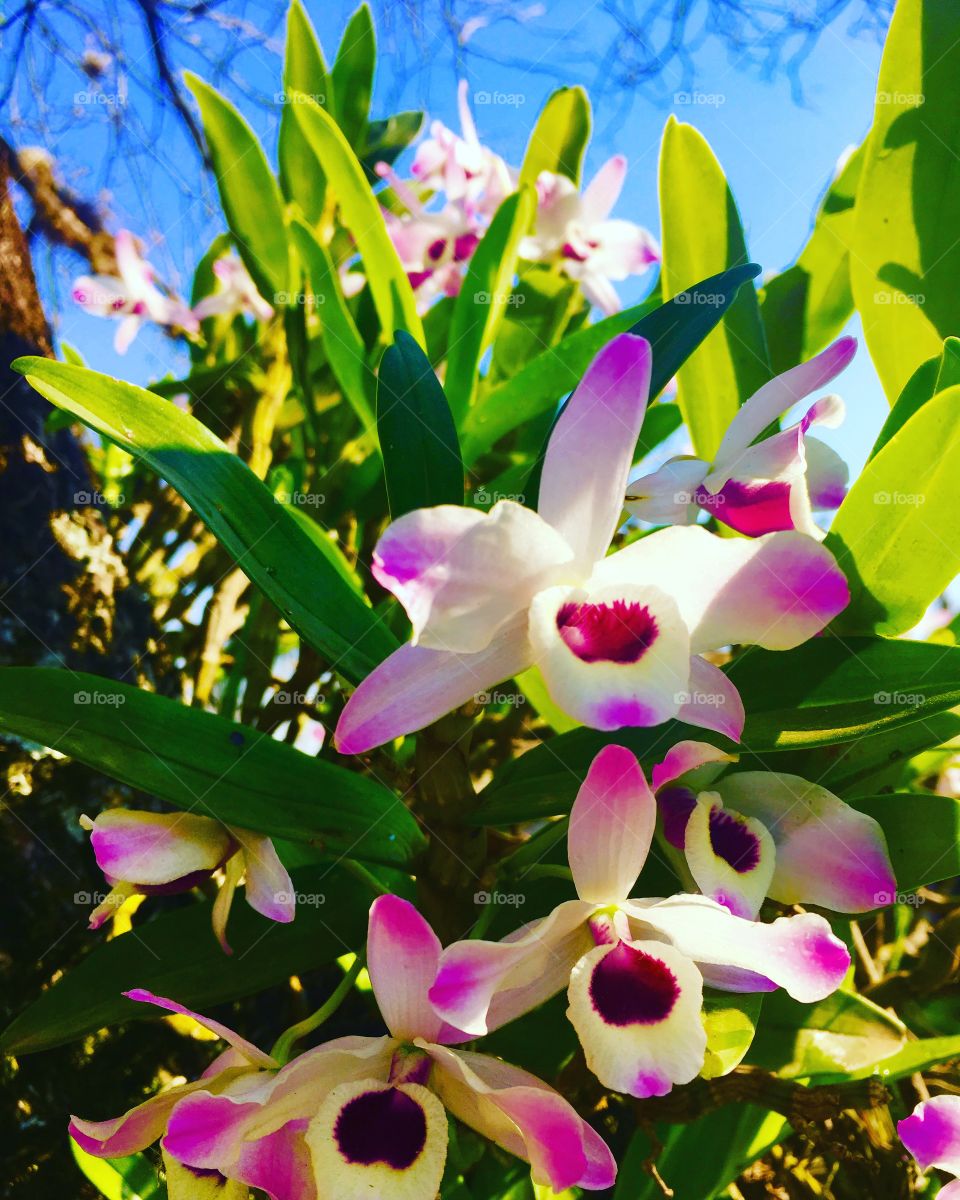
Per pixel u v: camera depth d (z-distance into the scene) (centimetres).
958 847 20
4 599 27
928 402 18
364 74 35
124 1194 21
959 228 24
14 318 29
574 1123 14
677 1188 21
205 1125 15
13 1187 24
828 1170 26
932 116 24
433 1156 15
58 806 27
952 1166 17
